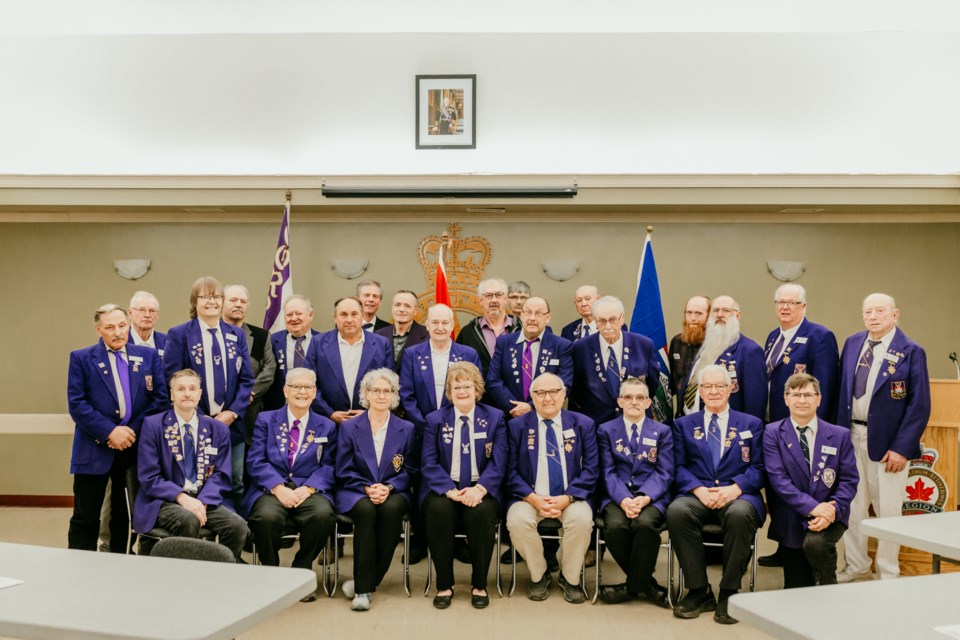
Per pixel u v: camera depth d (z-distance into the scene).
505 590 4.41
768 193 6.22
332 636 3.68
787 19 6.23
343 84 6.43
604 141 6.41
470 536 4.16
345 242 6.98
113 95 6.43
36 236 7.03
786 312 4.87
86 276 7.01
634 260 6.94
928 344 6.89
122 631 1.82
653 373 4.92
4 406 6.96
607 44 6.39
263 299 6.98
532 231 6.94
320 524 4.09
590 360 4.84
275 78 6.44
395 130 6.44
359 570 4.09
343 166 6.46
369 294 5.43
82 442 4.41
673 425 4.41
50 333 7.00
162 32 6.42
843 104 6.36
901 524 2.91
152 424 4.09
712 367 4.27
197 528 3.92
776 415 4.88
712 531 4.07
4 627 1.90
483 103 6.41
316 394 4.73
